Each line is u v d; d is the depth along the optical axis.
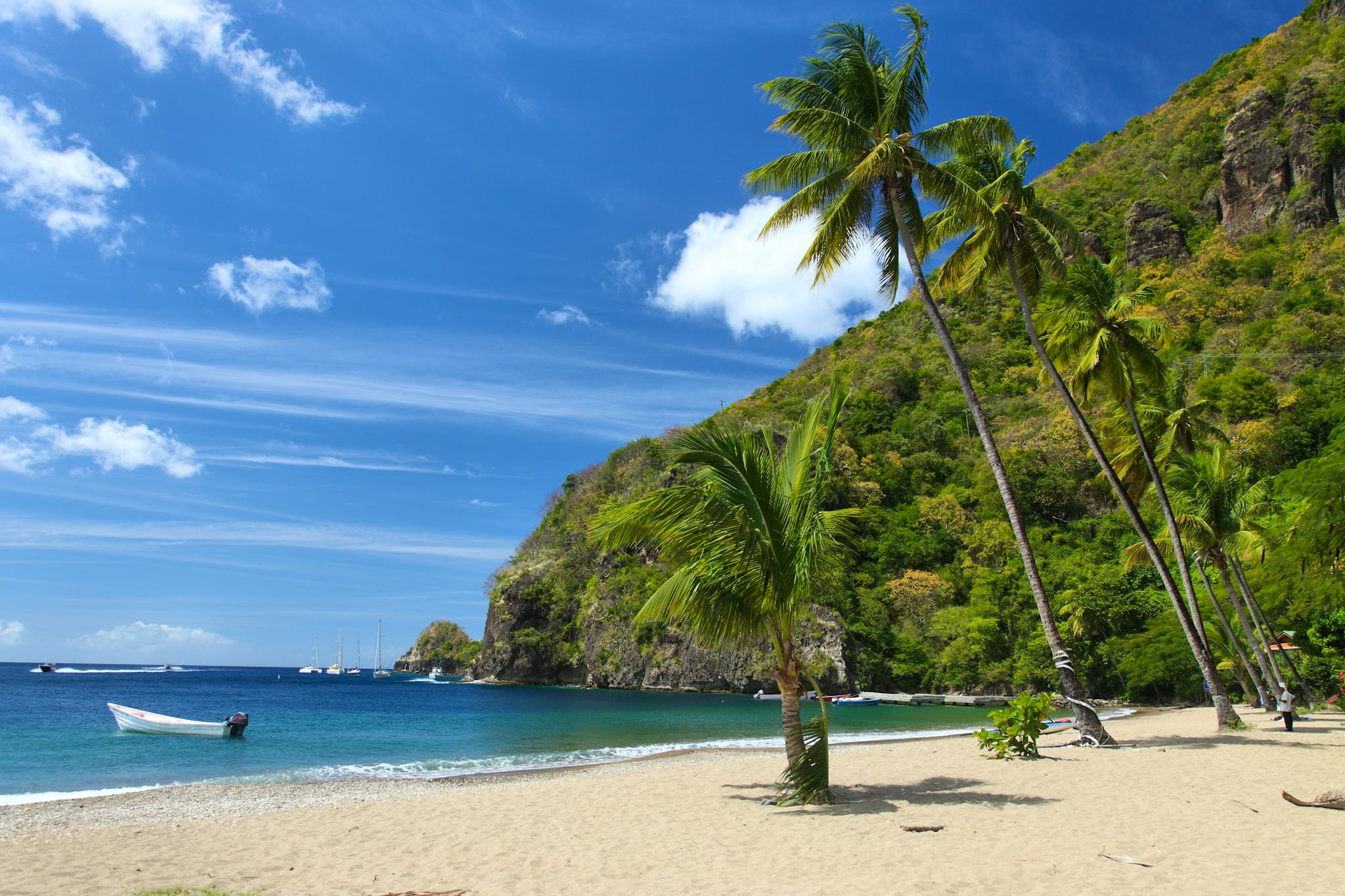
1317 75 91.12
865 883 7.98
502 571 104.81
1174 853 8.86
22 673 159.62
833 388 12.45
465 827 12.08
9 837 11.73
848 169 17.73
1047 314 23.11
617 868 9.22
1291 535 20.95
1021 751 17.92
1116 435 27.20
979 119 17.34
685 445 11.61
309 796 15.92
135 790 17.12
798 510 12.12
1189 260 88.19
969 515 78.25
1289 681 34.72
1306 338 63.84
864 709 49.25
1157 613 50.00
